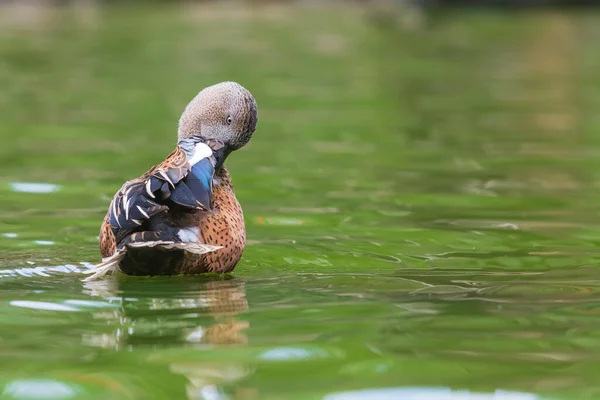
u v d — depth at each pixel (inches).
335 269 401.1
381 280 381.4
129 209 351.3
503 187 582.2
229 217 387.9
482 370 272.2
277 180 596.7
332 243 449.4
